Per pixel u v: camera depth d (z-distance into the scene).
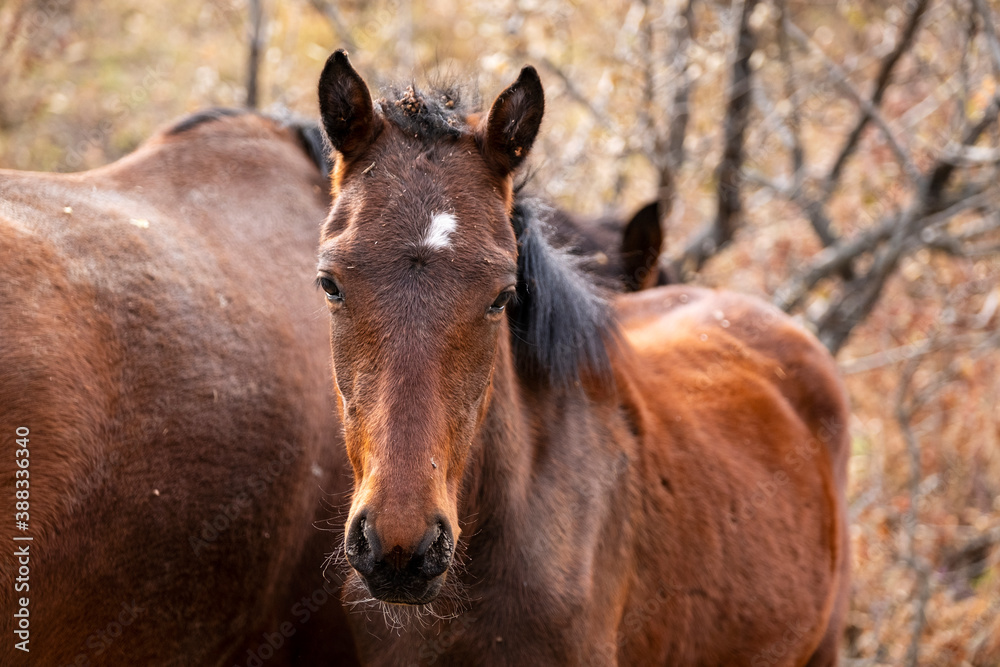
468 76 6.53
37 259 4.87
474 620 5.40
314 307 6.15
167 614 5.49
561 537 5.53
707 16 13.41
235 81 15.34
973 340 13.00
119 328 5.08
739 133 12.23
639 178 14.61
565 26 13.38
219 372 5.43
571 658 5.42
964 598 11.29
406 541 4.10
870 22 14.59
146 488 5.17
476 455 5.21
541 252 5.65
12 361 4.66
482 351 4.54
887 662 10.51
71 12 14.78
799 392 8.10
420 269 4.34
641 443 6.27
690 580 6.36
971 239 13.99
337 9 13.98
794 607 7.12
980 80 12.45
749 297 8.74
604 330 6.16
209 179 6.17
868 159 13.97
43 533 4.78
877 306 14.14
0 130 14.03
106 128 12.55
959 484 12.96
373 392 4.28
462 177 4.64
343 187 4.82
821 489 7.76
